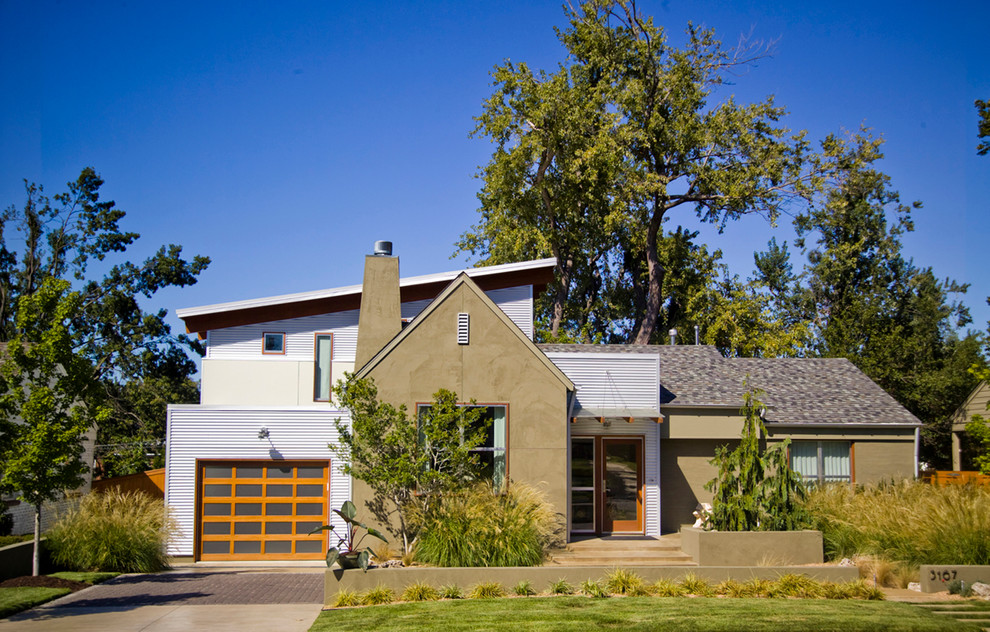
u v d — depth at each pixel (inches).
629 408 859.4
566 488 765.9
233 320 966.4
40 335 626.8
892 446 928.9
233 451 807.7
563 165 1663.4
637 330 1927.9
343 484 808.9
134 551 737.6
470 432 762.2
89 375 640.4
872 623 498.6
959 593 610.2
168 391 1779.0
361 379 725.9
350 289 978.7
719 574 653.3
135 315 1752.0
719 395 935.7
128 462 1300.4
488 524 672.4
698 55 1704.0
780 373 1034.1
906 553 686.5
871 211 1945.1
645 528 842.2
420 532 691.4
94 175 1732.3
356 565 641.0
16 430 605.3
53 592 616.1
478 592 613.0
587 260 1963.6
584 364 861.8
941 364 1640.0
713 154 1704.0
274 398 932.0
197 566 784.9
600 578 645.3
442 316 773.9
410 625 510.3
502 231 1678.2
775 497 731.4
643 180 1641.2
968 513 686.5
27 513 924.0
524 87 1637.6
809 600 584.7
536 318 1925.4
